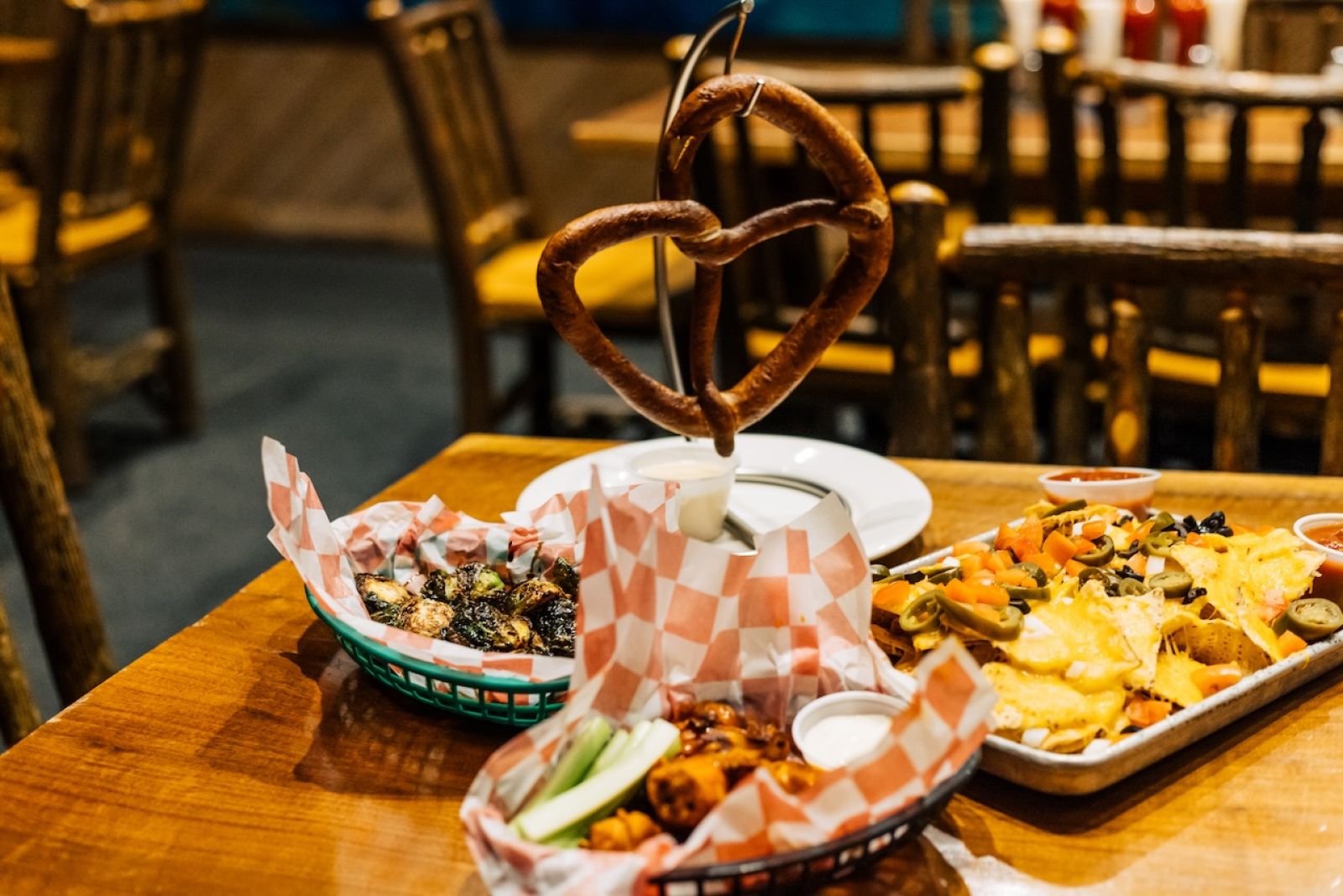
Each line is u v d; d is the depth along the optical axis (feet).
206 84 17.89
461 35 9.21
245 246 18.44
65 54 8.97
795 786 2.38
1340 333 4.41
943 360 4.85
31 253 9.80
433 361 13.89
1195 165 7.36
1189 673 2.84
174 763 2.85
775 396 3.22
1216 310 7.72
